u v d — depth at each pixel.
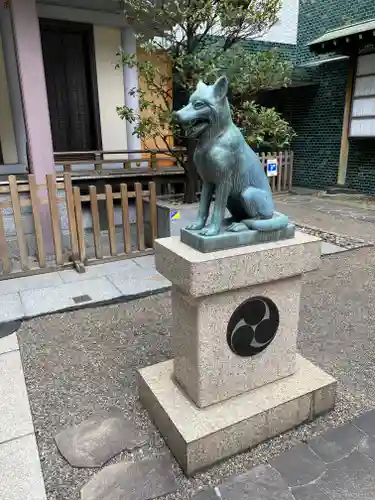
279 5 5.11
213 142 2.07
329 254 5.67
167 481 2.08
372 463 2.16
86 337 3.53
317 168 11.62
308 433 2.39
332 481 2.05
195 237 2.12
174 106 8.81
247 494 1.99
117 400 2.70
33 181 4.75
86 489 2.03
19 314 3.89
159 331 3.63
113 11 7.20
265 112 5.23
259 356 2.39
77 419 2.51
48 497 1.99
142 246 5.61
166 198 6.25
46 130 5.38
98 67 7.64
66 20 7.07
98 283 4.66
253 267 2.11
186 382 2.38
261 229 2.19
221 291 2.05
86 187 6.79
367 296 4.32
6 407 2.61
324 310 4.00
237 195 2.21
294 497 1.97
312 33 10.80
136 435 2.38
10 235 5.84
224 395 2.33
